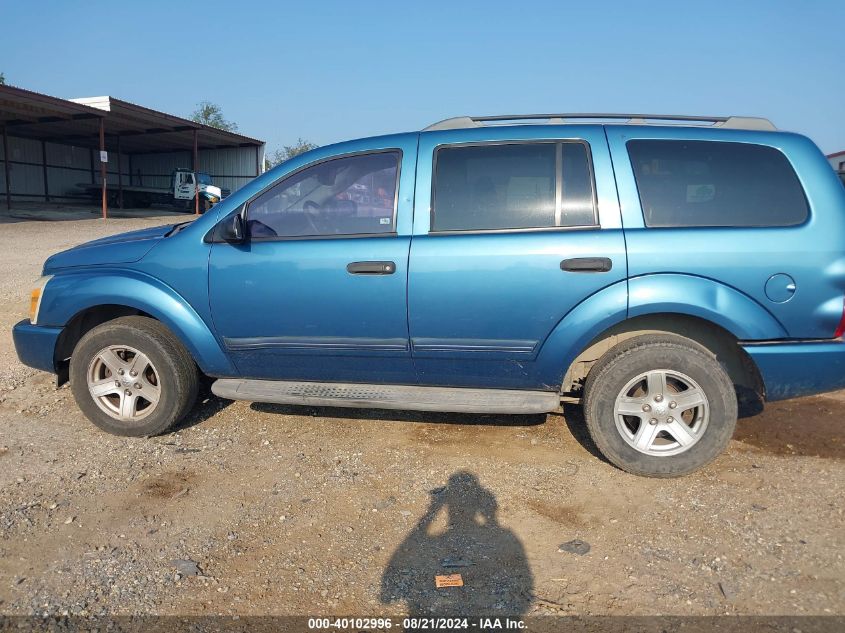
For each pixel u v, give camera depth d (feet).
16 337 14.84
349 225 12.92
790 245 11.48
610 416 12.15
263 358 13.53
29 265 40.01
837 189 11.82
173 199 112.78
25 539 10.33
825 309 11.48
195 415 15.65
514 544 10.20
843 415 15.37
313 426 14.93
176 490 11.99
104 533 10.52
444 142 12.82
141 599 8.89
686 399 12.00
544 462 13.02
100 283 13.93
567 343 12.01
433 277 12.18
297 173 13.33
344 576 9.42
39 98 78.59
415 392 13.10
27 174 120.26
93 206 118.73
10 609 8.66
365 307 12.57
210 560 9.81
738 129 12.35
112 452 13.64
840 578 9.18
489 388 13.01
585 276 11.75
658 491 11.80
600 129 12.50
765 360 11.66
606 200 12.03
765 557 9.72
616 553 9.91
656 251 11.64
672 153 12.19
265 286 12.98
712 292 11.51
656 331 12.64
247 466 12.98
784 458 13.14
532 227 12.18
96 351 14.12
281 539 10.39
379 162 13.03
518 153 12.51
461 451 13.56
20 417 15.64
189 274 13.44
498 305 12.06
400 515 11.10
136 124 102.83
